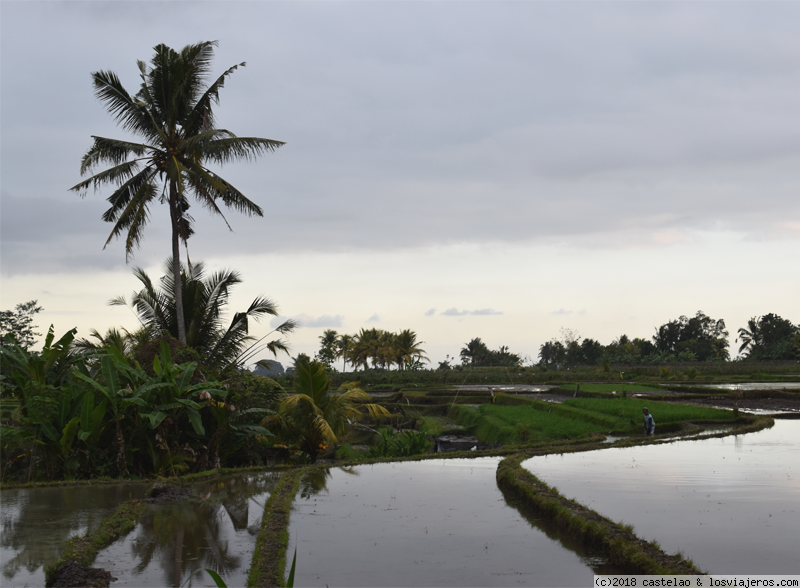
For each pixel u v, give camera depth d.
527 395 40.31
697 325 127.88
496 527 8.57
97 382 14.98
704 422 21.55
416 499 10.56
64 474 14.23
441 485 11.94
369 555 7.30
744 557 6.57
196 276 23.58
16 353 15.64
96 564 7.17
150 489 11.48
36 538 8.34
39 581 6.62
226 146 21.48
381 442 21.72
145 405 14.60
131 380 15.15
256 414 18.30
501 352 119.06
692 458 13.98
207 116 22.53
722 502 9.21
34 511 10.09
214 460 16.19
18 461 15.65
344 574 6.64
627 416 22.42
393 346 88.56
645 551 6.73
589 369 78.19
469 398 41.44
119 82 20.92
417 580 6.43
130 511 9.59
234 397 17.59
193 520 9.34
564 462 13.64
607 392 36.75
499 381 61.78
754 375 61.00
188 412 15.16
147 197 21.67
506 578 6.46
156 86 21.83
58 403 14.52
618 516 8.34
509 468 12.32
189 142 20.67
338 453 21.02
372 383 62.69
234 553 7.62
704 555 6.65
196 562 7.26
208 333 22.23
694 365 78.12
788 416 24.30
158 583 6.51
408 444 19.58
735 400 32.59
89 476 14.21
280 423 18.22
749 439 17.47
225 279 22.27
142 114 21.75
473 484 12.01
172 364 15.40
